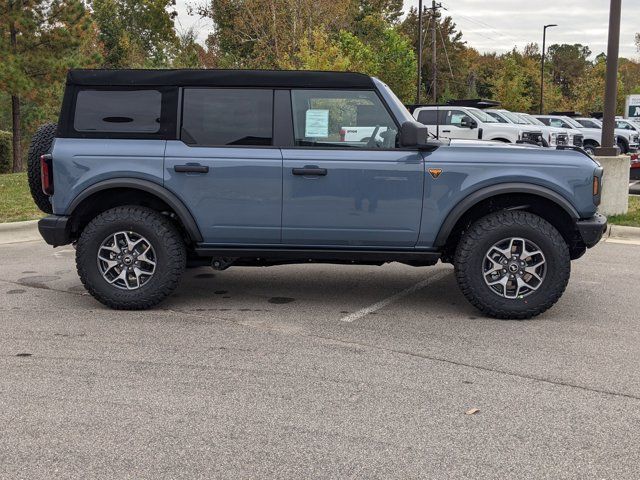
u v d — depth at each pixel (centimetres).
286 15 2680
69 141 547
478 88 6806
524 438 338
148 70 546
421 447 328
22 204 1102
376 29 3897
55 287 649
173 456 319
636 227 923
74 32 2309
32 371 428
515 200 558
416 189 534
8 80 2133
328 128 542
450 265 762
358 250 551
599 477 301
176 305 588
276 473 303
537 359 453
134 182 540
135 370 430
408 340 494
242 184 539
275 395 391
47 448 326
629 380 416
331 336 503
